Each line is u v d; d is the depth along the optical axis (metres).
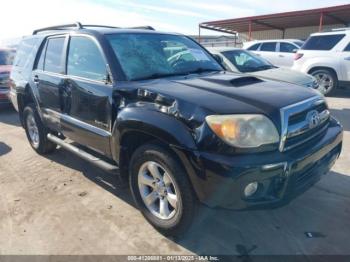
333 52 9.62
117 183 4.19
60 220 3.39
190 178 2.64
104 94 3.37
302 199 3.65
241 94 2.81
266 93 2.89
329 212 3.40
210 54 4.42
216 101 2.67
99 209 3.58
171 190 2.95
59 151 5.39
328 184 3.98
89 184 4.18
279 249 2.87
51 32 4.77
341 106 8.48
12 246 3.01
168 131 2.67
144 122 2.84
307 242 2.95
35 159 5.11
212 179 2.50
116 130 3.17
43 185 4.20
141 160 3.04
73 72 3.97
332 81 9.76
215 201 2.56
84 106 3.70
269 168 2.48
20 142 6.05
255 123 2.52
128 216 3.43
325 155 3.06
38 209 3.61
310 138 2.89
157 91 2.91
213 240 3.01
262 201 2.56
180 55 3.98
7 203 3.76
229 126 2.49
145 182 3.13
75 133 3.98
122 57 3.49
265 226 3.20
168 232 3.01
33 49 5.09
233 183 2.45
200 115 2.58
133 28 4.20
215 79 3.29
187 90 2.90
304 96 2.97
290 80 6.81
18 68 5.49
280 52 12.00
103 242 3.03
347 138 5.70
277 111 2.62
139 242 3.01
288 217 3.33
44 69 4.67
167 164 2.78
